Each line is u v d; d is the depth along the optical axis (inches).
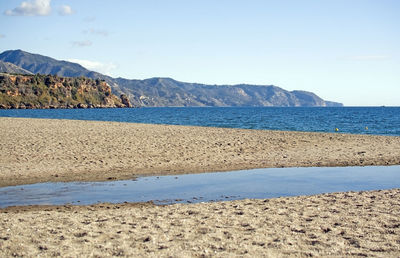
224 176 652.7
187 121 2829.7
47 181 607.5
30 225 360.5
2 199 494.3
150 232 336.5
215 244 303.1
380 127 2119.8
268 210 413.7
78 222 371.6
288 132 1369.3
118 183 596.7
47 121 1771.7
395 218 370.9
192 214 402.6
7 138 1050.1
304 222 363.6
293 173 679.7
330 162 784.9
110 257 278.1
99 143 1002.7
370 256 276.4
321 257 275.4
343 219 371.2
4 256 281.7
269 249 291.6
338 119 3088.1
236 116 3878.0
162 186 574.9
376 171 695.7
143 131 1326.3
